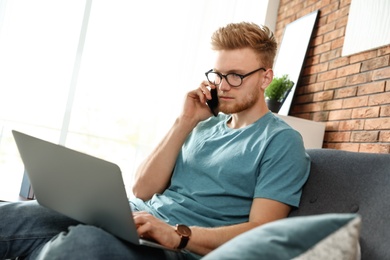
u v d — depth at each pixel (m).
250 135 1.61
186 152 1.74
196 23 3.93
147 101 3.83
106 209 1.12
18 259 1.40
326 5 3.15
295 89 3.19
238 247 0.86
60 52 3.71
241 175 1.53
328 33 3.04
